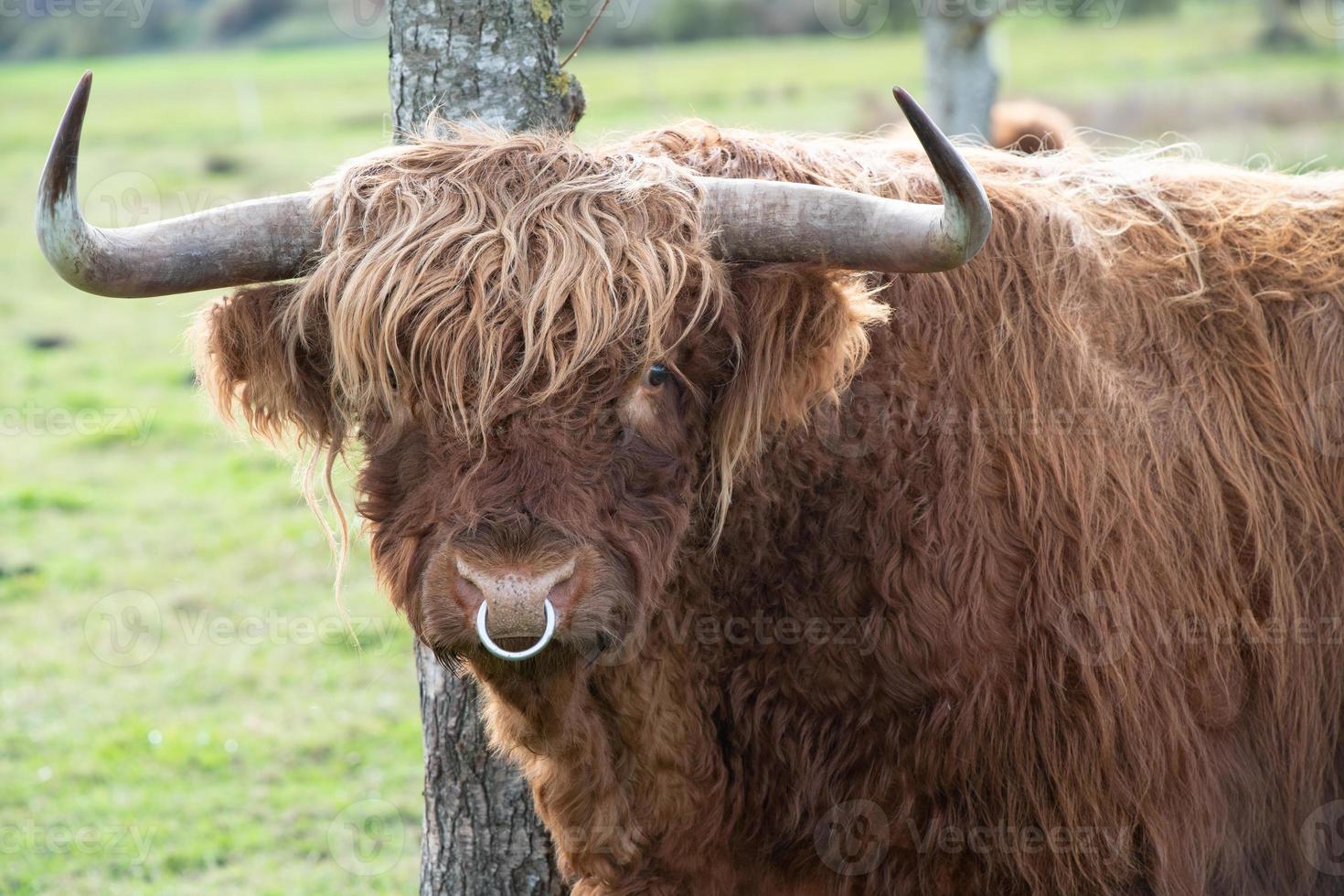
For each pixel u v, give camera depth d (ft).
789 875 12.44
